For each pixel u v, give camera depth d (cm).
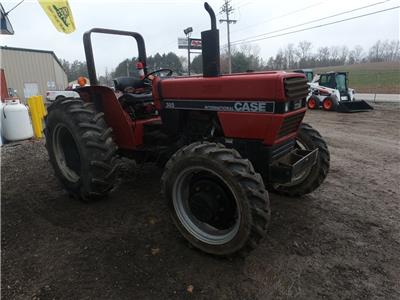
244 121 256
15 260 245
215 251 242
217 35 260
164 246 262
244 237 223
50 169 468
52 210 329
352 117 1061
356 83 3067
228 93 259
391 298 206
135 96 363
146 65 425
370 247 261
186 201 264
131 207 333
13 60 2114
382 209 330
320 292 211
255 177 221
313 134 331
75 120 319
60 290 212
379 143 649
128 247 261
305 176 337
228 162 223
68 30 920
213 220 248
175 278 223
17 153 568
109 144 319
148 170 441
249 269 233
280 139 261
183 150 249
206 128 296
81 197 340
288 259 245
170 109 306
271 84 236
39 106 725
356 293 210
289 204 339
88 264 239
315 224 297
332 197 360
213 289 213
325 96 1257
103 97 344
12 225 299
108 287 215
